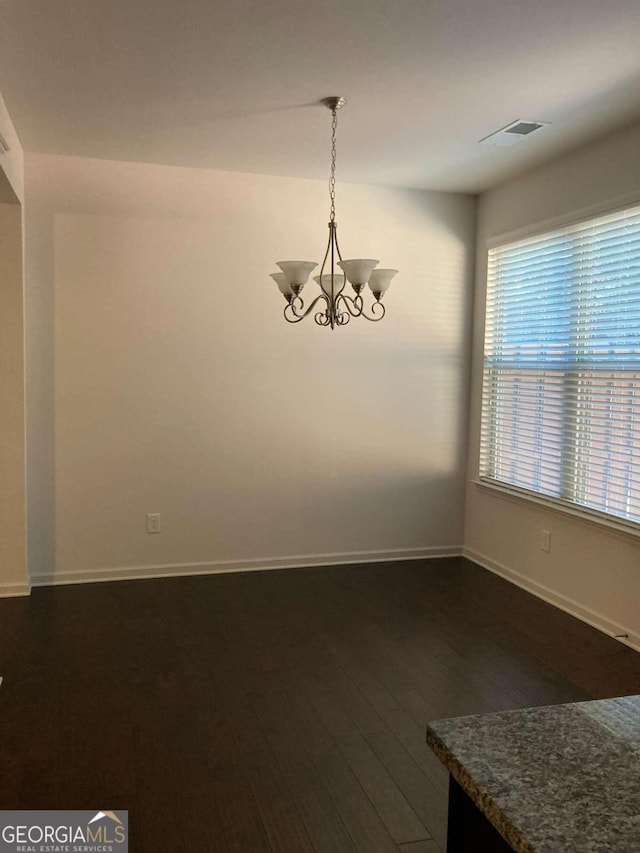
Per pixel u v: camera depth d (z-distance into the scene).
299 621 3.57
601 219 3.48
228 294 4.23
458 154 3.72
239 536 4.41
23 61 2.61
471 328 4.74
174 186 4.07
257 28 2.33
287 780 2.20
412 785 2.18
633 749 1.00
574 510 3.69
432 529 4.81
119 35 2.39
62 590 4.00
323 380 4.46
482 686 2.87
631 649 3.27
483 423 4.61
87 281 4.00
